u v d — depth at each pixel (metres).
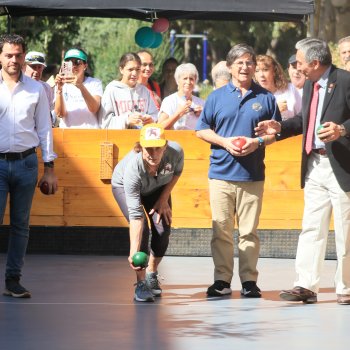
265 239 16.30
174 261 15.95
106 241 16.58
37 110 12.52
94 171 16.42
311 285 12.46
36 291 13.17
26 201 12.50
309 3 16.77
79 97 16.42
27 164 12.35
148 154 11.83
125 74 16.38
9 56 12.25
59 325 11.04
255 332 10.71
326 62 12.16
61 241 16.58
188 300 12.64
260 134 12.57
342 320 11.38
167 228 12.74
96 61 55.50
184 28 69.31
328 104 12.13
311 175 12.37
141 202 12.74
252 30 62.50
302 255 12.50
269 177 16.19
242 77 12.80
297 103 16.23
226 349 9.94
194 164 16.23
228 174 12.84
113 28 56.97
